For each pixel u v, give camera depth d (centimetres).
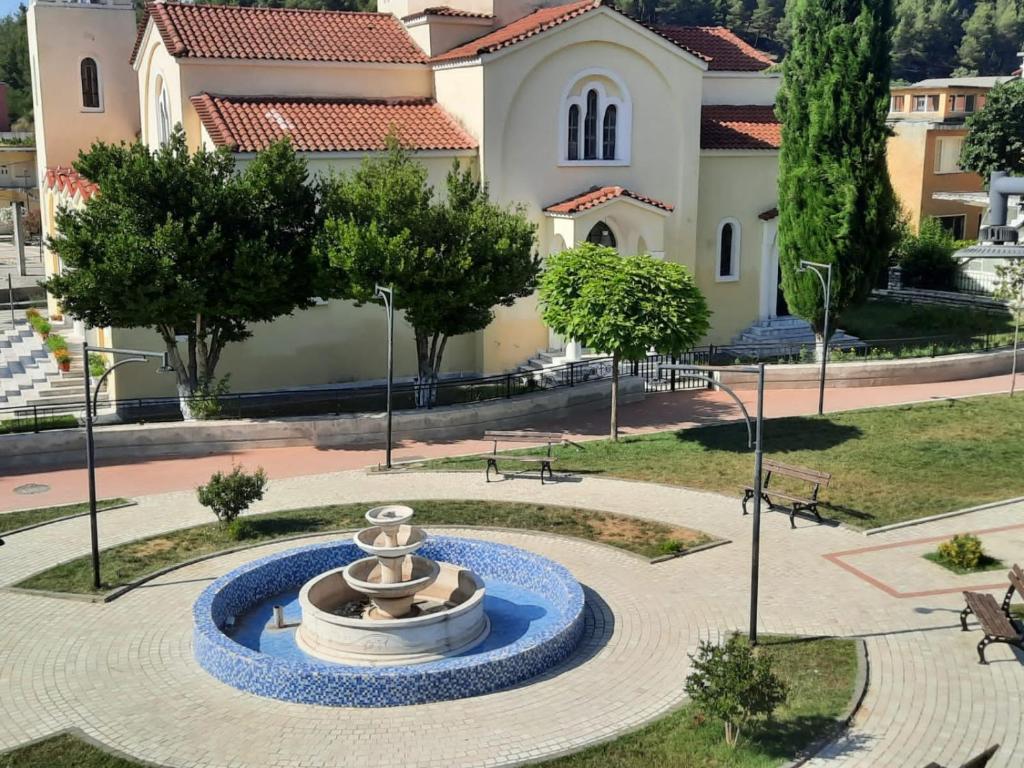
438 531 1972
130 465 2438
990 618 1434
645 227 3181
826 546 1873
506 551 1748
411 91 3309
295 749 1222
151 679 1402
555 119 3164
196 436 2509
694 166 3384
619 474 2311
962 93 5734
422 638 1447
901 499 2102
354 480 2308
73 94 3975
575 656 1461
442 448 2558
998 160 4334
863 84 2881
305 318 2994
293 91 3144
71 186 3344
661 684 1377
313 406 2883
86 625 1578
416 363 3169
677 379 3064
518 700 1336
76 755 1212
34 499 2192
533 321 3209
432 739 1240
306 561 1744
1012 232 1143
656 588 1698
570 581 1616
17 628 1569
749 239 3569
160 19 3119
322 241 2502
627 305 2336
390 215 2523
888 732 1248
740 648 1250
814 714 1282
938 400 2816
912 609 1599
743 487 2202
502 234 2591
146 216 2434
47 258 4012
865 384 3031
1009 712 1288
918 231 4634
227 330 2644
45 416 2722
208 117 2892
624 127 3269
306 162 2788
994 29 9938
